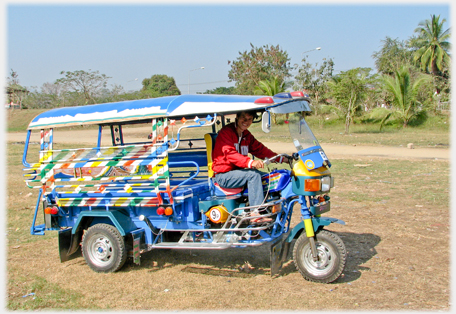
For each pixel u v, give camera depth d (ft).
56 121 18.26
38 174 19.02
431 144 65.82
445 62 134.00
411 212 25.76
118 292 15.19
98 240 17.43
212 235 16.70
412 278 15.79
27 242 21.97
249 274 16.66
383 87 103.40
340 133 93.15
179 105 16.20
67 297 14.71
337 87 94.32
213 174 17.07
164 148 16.28
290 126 16.28
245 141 17.62
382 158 51.24
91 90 156.76
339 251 14.97
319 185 15.42
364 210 26.58
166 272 17.22
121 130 20.74
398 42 159.74
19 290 15.46
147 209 17.40
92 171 17.80
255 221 15.69
